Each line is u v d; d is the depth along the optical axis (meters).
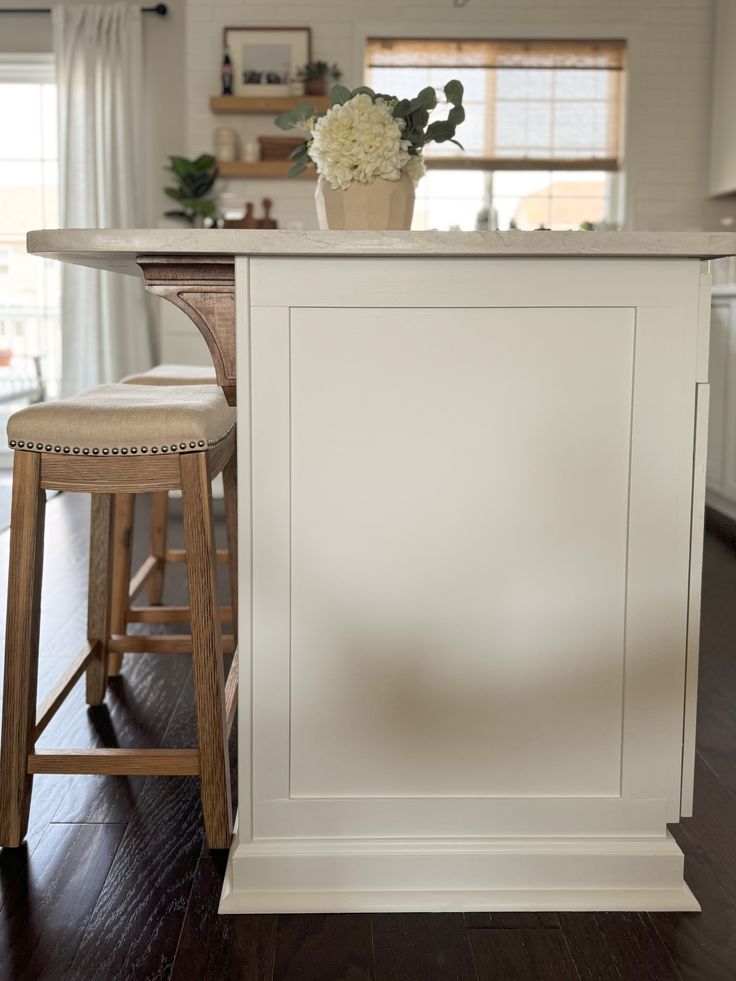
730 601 3.33
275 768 1.58
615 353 1.51
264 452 1.51
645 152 5.66
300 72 5.52
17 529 1.66
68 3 5.86
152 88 5.95
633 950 1.49
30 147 6.04
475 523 1.54
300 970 1.44
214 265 1.53
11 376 6.19
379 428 1.52
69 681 2.01
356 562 1.54
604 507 1.55
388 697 1.58
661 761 1.60
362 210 1.66
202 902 1.60
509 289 1.49
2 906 1.58
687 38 5.59
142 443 1.62
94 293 5.87
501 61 5.59
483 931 1.53
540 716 1.59
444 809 1.60
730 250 1.45
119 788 2.00
